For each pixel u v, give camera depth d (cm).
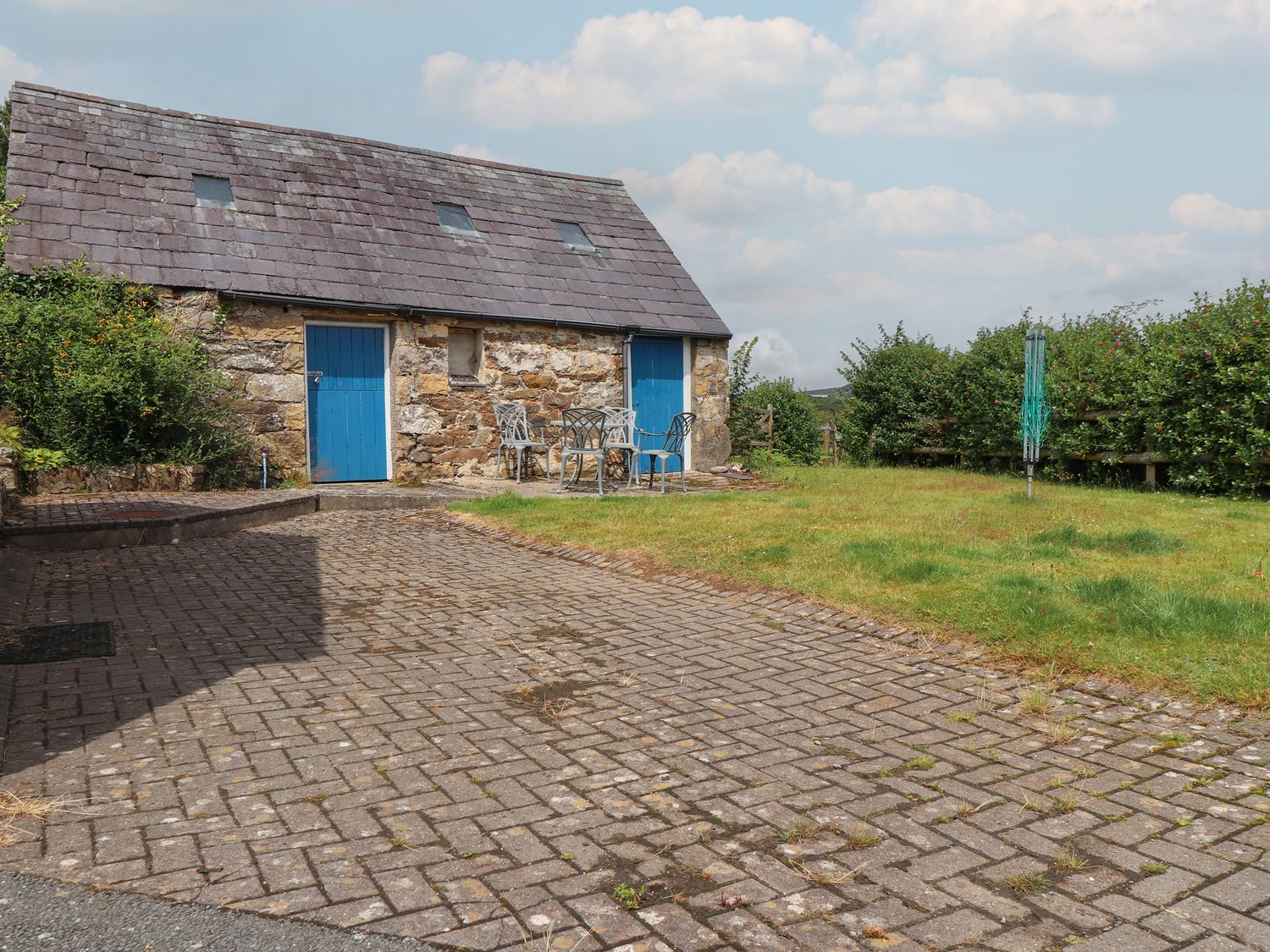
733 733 367
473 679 435
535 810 295
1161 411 1115
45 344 970
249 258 1164
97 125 1216
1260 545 682
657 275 1564
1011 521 813
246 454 1137
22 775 313
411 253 1317
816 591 579
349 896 240
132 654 461
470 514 977
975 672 442
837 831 282
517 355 1346
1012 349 1388
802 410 1928
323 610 566
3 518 740
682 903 240
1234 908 238
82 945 214
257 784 310
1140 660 423
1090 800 303
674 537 772
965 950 220
